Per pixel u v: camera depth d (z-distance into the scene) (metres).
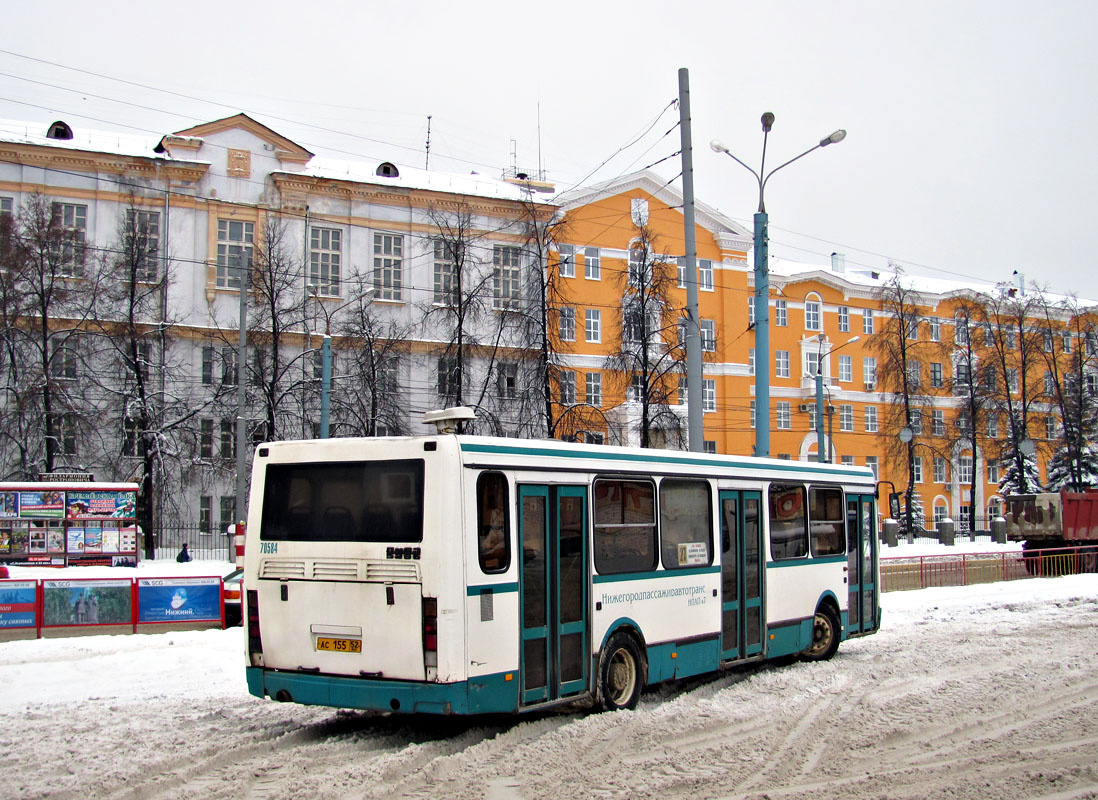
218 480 40.84
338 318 43.44
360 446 9.57
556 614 10.05
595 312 51.03
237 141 43.28
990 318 67.12
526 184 51.94
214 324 41.78
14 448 37.19
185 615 18.97
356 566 9.37
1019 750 9.18
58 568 27.91
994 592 27.42
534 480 9.94
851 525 16.02
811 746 9.35
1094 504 40.62
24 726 10.18
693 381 18.50
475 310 43.38
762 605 13.45
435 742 9.41
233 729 10.07
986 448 65.62
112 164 41.03
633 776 8.28
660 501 11.74
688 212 18.56
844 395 63.34
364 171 47.72
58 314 38.28
